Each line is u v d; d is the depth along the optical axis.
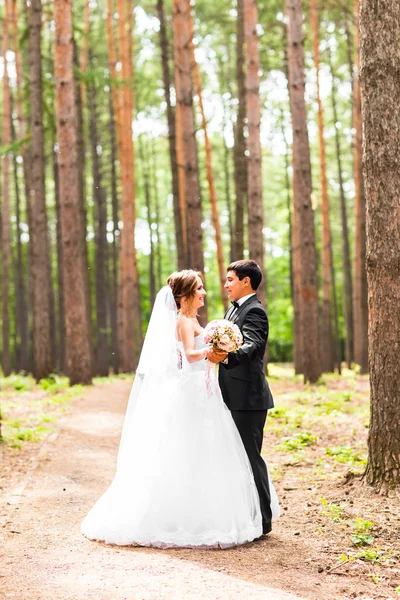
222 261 21.56
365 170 6.08
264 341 5.29
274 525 5.55
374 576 4.43
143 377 5.55
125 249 25.14
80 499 6.41
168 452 5.22
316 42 22.56
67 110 17.19
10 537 5.21
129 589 4.12
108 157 30.88
